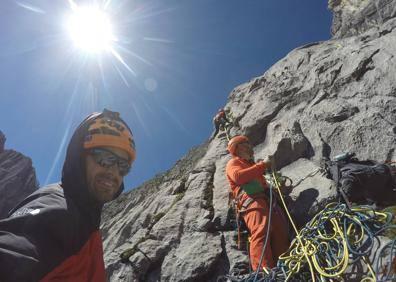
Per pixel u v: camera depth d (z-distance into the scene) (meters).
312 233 3.91
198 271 5.11
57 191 1.89
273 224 4.85
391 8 12.16
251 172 5.28
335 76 7.53
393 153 5.29
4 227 1.54
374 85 6.49
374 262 3.11
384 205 4.47
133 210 9.04
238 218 5.33
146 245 6.15
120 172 2.11
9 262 1.41
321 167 5.88
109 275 6.10
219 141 9.05
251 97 9.71
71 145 2.05
